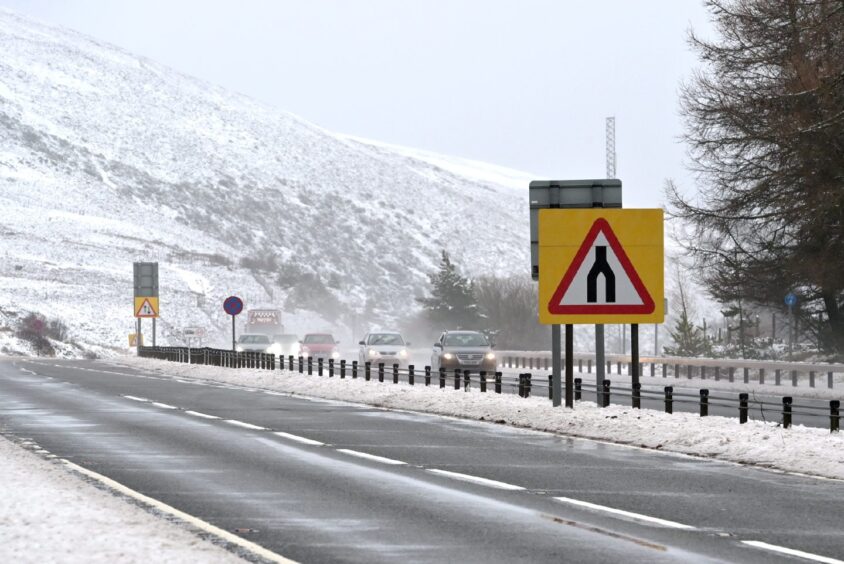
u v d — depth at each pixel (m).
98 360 170.25
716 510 30.11
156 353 166.00
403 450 45.34
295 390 90.31
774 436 44.47
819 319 124.12
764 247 112.25
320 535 26.28
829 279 103.62
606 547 24.83
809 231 105.38
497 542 25.41
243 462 41.16
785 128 99.31
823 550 24.52
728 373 118.12
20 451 43.12
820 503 31.38
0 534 24.77
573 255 57.59
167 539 24.52
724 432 46.66
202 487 34.47
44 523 26.28
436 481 36.00
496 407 63.06
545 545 25.05
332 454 43.88
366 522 28.14
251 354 124.56
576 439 49.91
